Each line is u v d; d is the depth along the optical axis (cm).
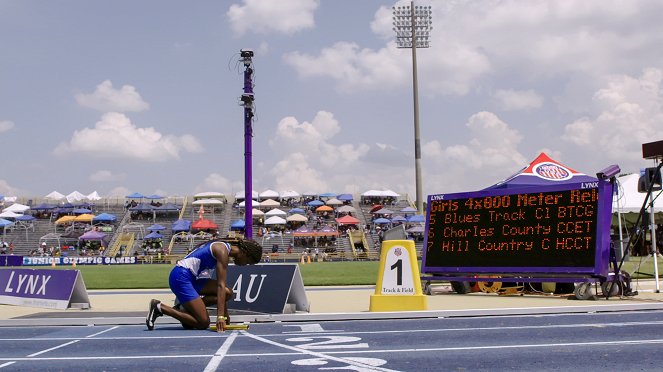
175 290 787
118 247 5288
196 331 782
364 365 536
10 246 5247
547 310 948
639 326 774
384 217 6081
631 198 2312
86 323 889
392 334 734
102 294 1609
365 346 643
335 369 520
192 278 789
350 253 5103
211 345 661
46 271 1190
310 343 668
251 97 1442
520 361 548
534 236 1262
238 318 888
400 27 4309
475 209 1370
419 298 957
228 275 1010
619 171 1203
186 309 798
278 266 955
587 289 1167
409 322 859
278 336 727
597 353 582
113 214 6031
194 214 5962
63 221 5372
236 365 544
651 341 651
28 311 1100
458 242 1378
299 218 5519
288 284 928
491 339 682
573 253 1198
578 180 1623
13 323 889
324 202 6362
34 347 670
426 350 613
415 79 4228
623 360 546
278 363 550
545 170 1623
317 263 4244
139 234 5469
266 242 5388
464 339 685
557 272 1208
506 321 850
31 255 5047
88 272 2955
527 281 1248
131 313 1001
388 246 986
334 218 6006
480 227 1351
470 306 1066
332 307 1095
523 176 1591
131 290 1795
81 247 5338
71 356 607
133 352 624
